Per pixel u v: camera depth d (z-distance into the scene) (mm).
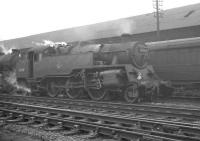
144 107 11031
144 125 7465
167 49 18016
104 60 15320
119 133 6695
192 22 23859
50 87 17672
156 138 5980
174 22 25594
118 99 15586
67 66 16250
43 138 6918
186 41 17109
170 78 18047
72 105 12234
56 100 14562
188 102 14492
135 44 14555
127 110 10195
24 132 7637
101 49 15562
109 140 6684
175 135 6129
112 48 15109
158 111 9727
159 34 24828
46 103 13273
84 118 8836
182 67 17359
